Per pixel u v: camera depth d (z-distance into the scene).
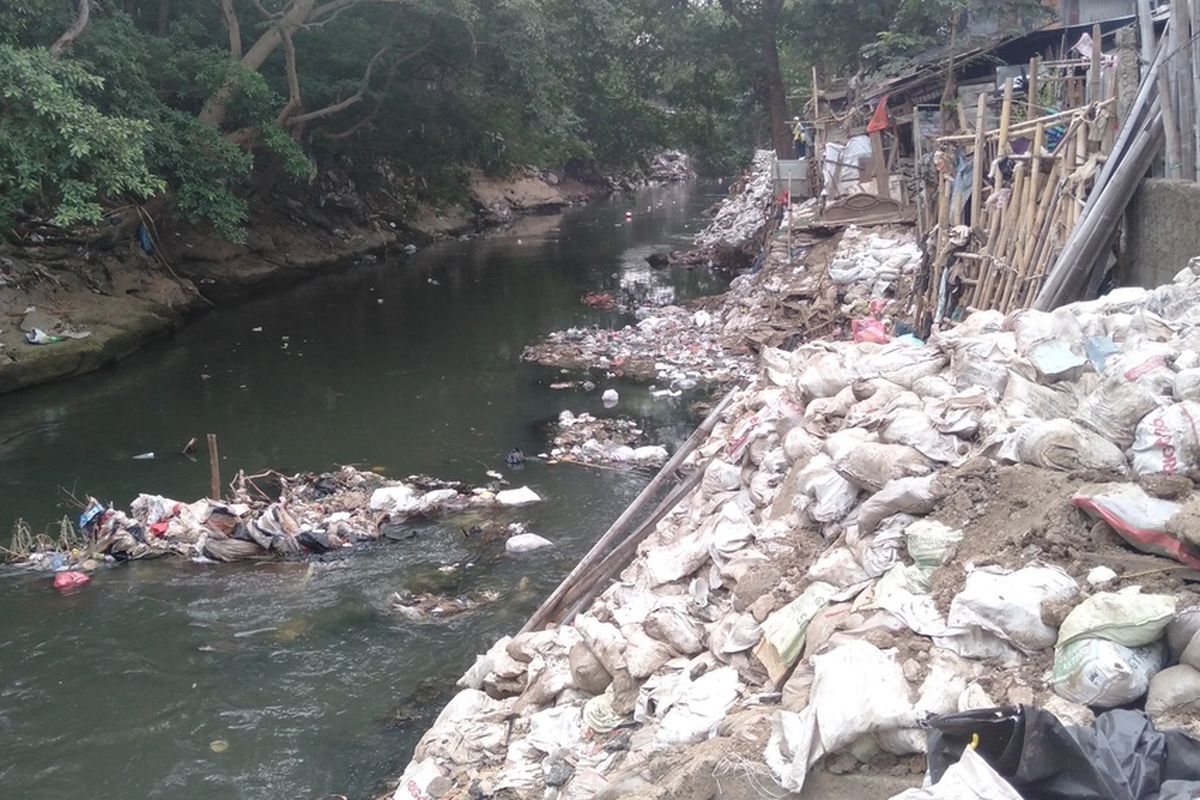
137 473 12.09
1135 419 4.53
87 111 15.73
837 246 17.45
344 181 32.50
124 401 15.19
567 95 33.09
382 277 27.31
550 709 5.41
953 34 19.09
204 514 10.33
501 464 12.23
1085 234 8.58
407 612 8.59
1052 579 3.90
